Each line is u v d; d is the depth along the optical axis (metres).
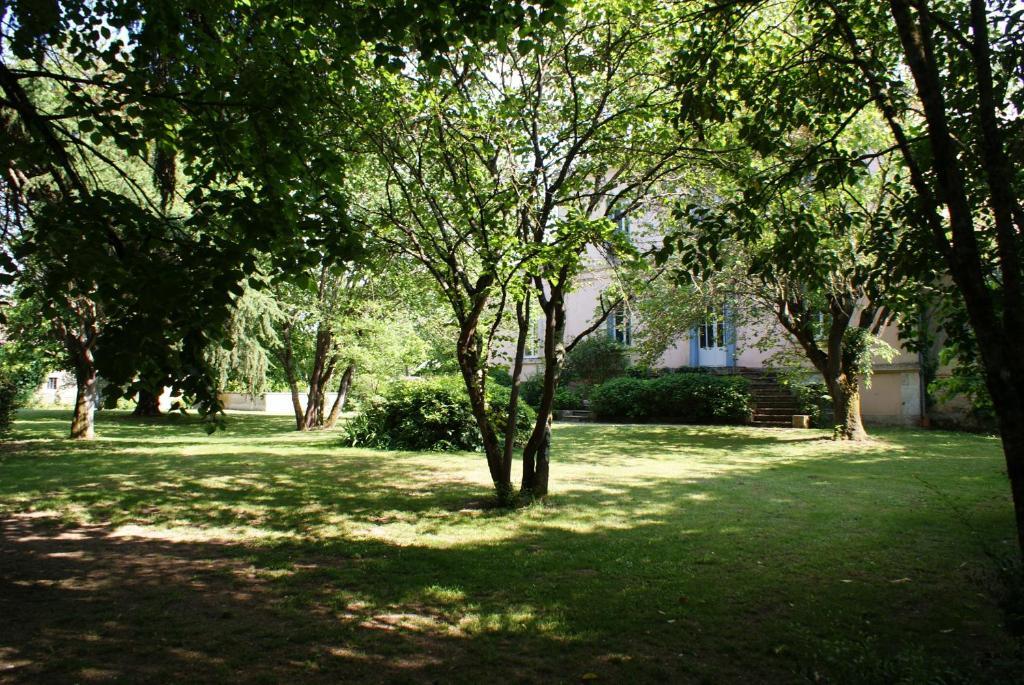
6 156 4.89
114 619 4.64
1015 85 5.39
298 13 5.33
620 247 7.03
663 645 4.17
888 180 11.47
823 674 3.61
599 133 8.16
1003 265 3.67
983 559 5.86
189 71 5.62
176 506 8.59
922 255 5.54
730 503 8.55
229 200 4.38
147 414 28.36
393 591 5.25
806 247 6.08
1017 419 3.53
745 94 5.87
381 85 7.46
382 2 4.71
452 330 17.16
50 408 34.53
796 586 5.27
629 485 9.96
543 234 8.15
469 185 8.09
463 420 14.80
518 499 8.52
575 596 5.09
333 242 4.86
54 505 8.56
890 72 5.95
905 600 4.91
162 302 3.66
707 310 16.05
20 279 4.65
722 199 10.08
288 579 5.58
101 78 5.09
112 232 4.18
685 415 20.62
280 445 16.17
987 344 3.59
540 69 8.09
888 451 13.30
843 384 15.20
